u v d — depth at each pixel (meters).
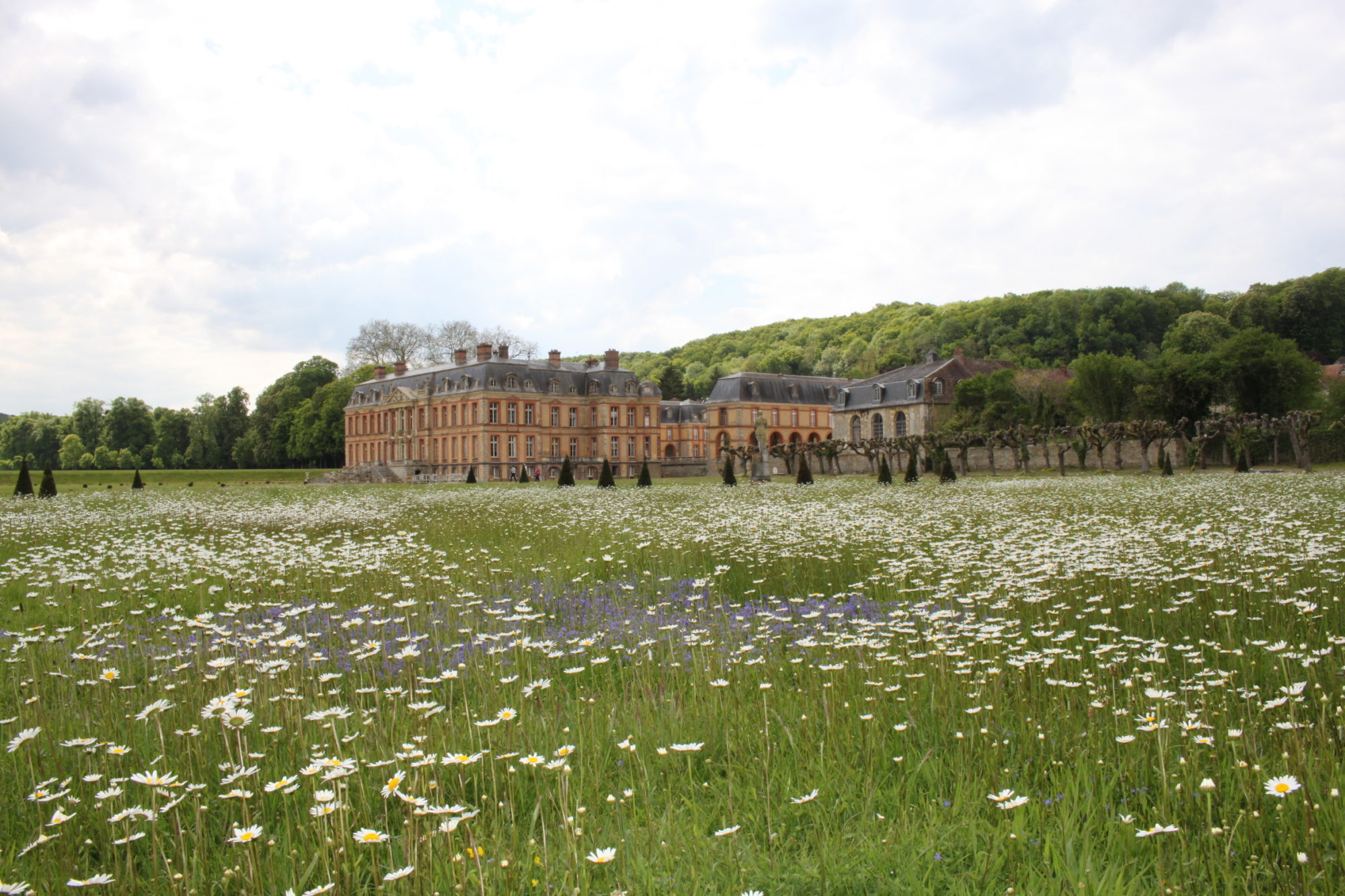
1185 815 4.54
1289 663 6.97
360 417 110.56
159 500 37.66
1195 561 11.47
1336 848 4.08
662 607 10.84
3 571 14.41
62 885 4.09
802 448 50.72
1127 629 8.54
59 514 27.08
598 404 97.81
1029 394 82.00
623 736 5.99
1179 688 6.40
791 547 15.24
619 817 4.68
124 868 4.52
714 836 4.29
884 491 33.59
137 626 9.84
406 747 5.18
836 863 4.13
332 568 13.52
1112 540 13.01
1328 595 9.17
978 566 11.76
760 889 3.98
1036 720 5.95
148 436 133.50
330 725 5.92
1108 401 71.50
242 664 7.82
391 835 4.69
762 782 5.16
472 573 13.70
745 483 51.47
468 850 4.09
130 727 6.35
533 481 75.06
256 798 5.21
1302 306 98.94
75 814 4.48
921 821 4.58
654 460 100.06
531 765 4.77
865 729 5.89
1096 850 4.22
